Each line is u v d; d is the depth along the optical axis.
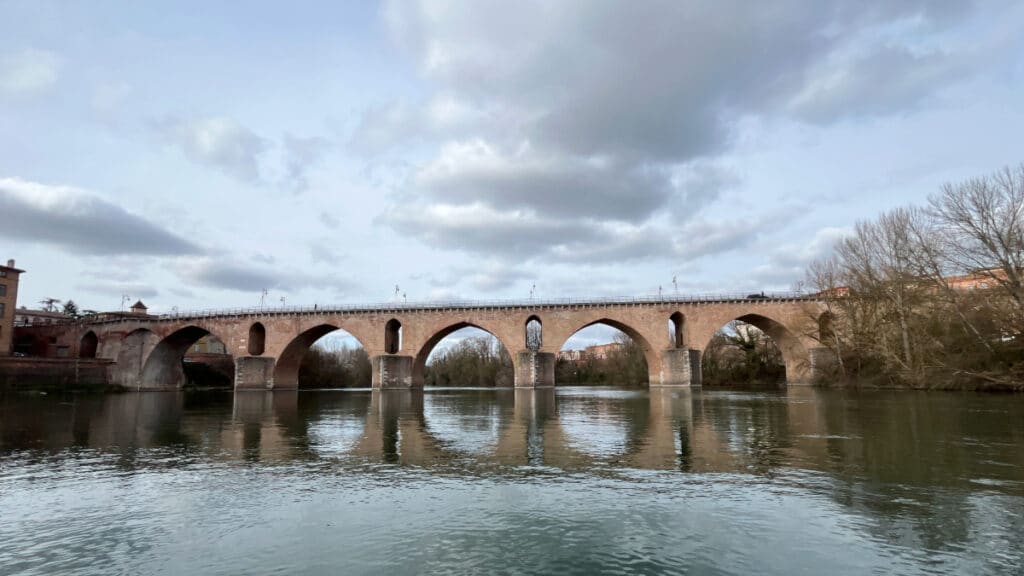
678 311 76.56
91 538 10.03
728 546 9.23
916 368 52.84
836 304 67.69
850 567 8.32
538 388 74.19
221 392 80.06
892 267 56.91
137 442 21.91
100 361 79.44
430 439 21.95
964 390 48.50
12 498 12.81
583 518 10.77
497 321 77.88
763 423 26.19
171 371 90.25
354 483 13.92
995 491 12.38
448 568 8.47
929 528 9.98
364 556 9.01
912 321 53.50
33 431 26.05
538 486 13.34
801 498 11.98
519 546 9.35
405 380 76.06
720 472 14.67
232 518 11.10
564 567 8.43
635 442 20.30
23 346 94.88
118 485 14.00
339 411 37.88
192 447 20.42
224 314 82.38
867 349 60.00
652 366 80.62
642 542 9.47
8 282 81.50
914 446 18.48
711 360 93.50
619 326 80.94
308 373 106.94
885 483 13.20
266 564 8.76
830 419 27.47
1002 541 9.30
